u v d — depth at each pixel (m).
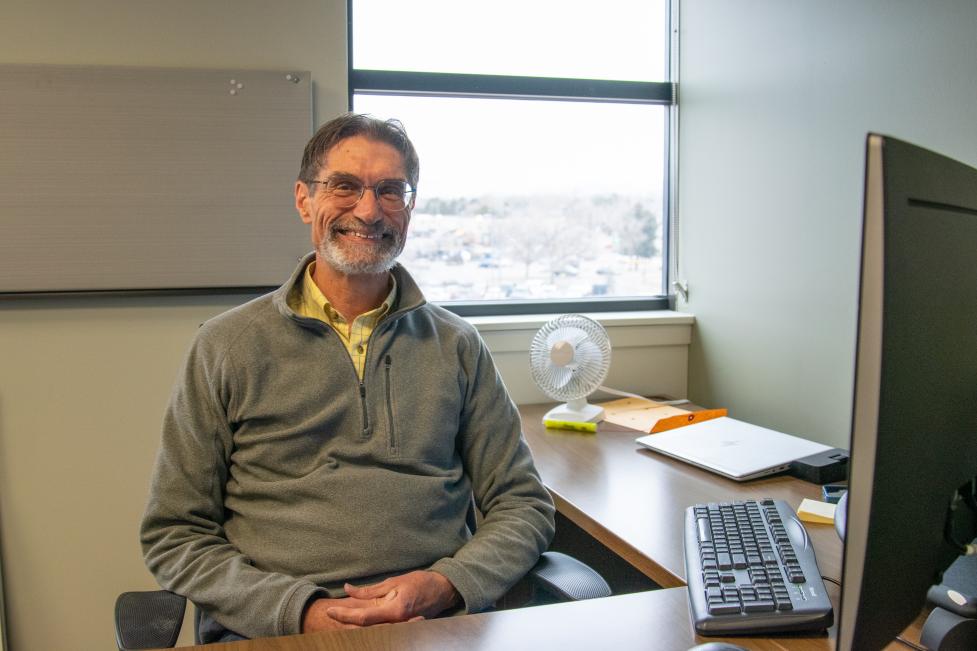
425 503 1.40
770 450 1.73
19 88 2.06
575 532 2.26
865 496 0.60
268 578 1.23
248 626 1.20
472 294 2.61
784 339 2.21
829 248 2.02
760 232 2.30
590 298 2.72
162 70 2.13
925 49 1.71
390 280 1.56
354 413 1.43
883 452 0.60
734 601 0.94
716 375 2.54
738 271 2.41
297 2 2.24
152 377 2.21
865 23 1.88
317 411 1.42
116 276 2.15
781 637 0.91
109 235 2.13
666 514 1.41
